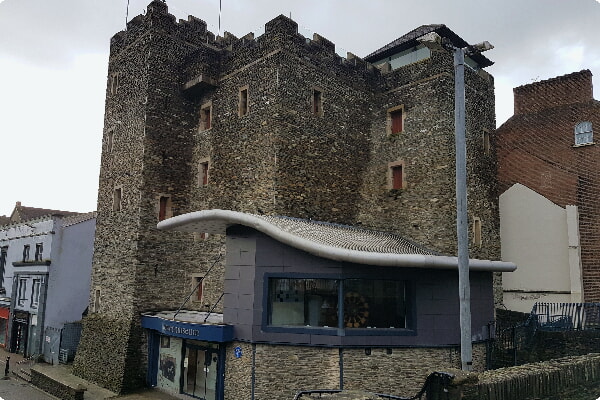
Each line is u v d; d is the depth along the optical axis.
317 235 15.30
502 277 23.95
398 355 14.24
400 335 14.30
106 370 19.14
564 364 11.86
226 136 20.64
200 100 22.38
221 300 19.30
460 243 10.88
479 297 16.47
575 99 24.33
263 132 18.88
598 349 16.33
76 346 24.95
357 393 8.88
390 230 20.50
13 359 25.92
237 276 15.20
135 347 18.78
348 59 21.97
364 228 20.72
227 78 21.12
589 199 22.88
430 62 20.33
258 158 18.92
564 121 24.44
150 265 19.95
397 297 14.71
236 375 14.66
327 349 13.78
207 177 21.31
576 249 22.14
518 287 23.72
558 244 22.84
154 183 20.61
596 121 23.34
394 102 21.53
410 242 19.16
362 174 21.69
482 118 21.28
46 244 26.98
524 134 25.72
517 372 10.62
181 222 15.45
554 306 20.39
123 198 21.23
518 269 23.88
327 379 13.63
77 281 27.16
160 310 19.94
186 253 21.23
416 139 20.31
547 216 23.41
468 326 10.53
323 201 19.78
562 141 24.31
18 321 28.19
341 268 13.99
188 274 21.03
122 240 20.69
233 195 19.78
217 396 14.96
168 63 21.84
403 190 20.34
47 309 25.86
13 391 19.27
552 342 16.33
